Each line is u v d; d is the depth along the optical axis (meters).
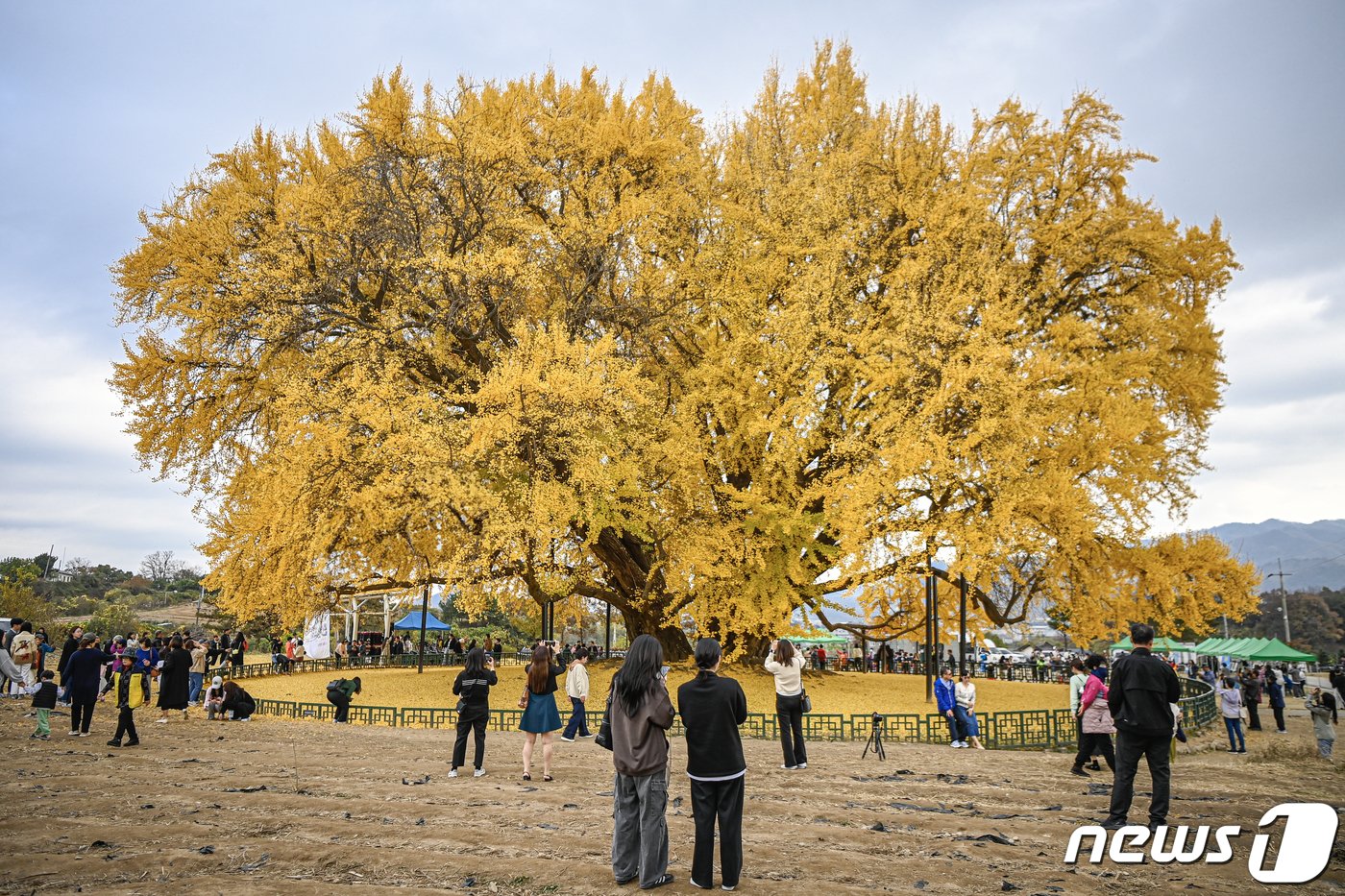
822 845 7.07
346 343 19.72
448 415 19.70
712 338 22.64
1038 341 22.95
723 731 5.85
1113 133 23.31
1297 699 37.53
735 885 5.75
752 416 20.86
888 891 5.80
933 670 21.83
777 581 21.27
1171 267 23.14
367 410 17.88
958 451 18.61
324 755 12.13
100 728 15.23
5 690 20.67
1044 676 31.47
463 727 10.39
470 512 18.38
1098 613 22.70
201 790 9.02
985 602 26.28
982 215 21.91
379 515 18.61
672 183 23.86
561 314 21.78
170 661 16.42
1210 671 35.00
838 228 21.86
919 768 11.53
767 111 25.39
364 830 7.28
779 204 22.66
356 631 42.53
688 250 23.72
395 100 22.20
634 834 5.99
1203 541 23.27
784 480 21.25
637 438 20.45
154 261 21.70
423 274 19.86
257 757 11.84
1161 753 7.39
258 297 20.38
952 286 20.70
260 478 19.39
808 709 11.39
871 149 23.44
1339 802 9.12
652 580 23.89
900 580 19.56
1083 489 20.38
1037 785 10.25
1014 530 18.38
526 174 21.89
